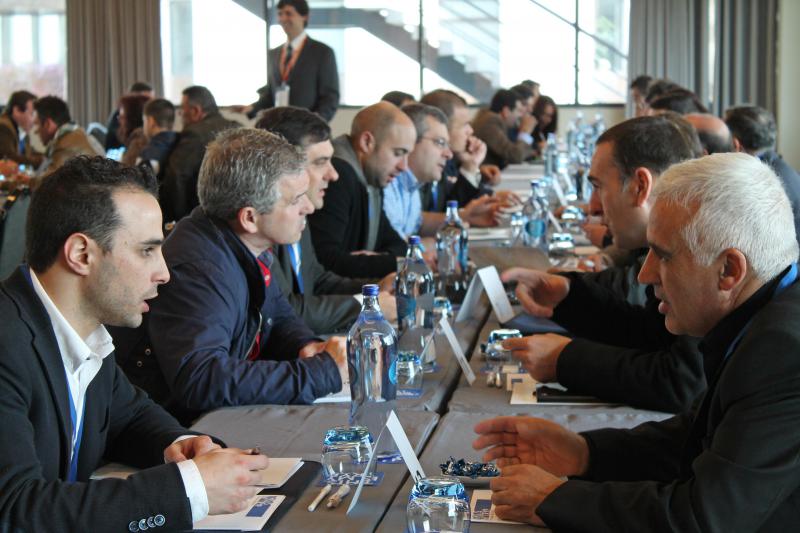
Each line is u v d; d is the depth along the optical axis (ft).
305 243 10.82
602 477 5.17
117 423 5.73
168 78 36.58
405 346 8.10
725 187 4.32
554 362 6.70
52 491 4.38
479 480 5.05
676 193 4.42
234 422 6.22
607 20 35.19
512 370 7.44
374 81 36.01
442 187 18.70
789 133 34.86
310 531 4.48
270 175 7.11
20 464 4.48
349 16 35.73
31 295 4.80
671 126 7.62
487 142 24.97
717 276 4.36
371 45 35.83
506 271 8.48
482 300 10.31
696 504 4.02
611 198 7.70
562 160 24.04
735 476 3.97
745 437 3.99
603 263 12.09
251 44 35.96
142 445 5.67
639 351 6.52
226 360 6.67
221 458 4.62
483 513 4.71
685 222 4.37
